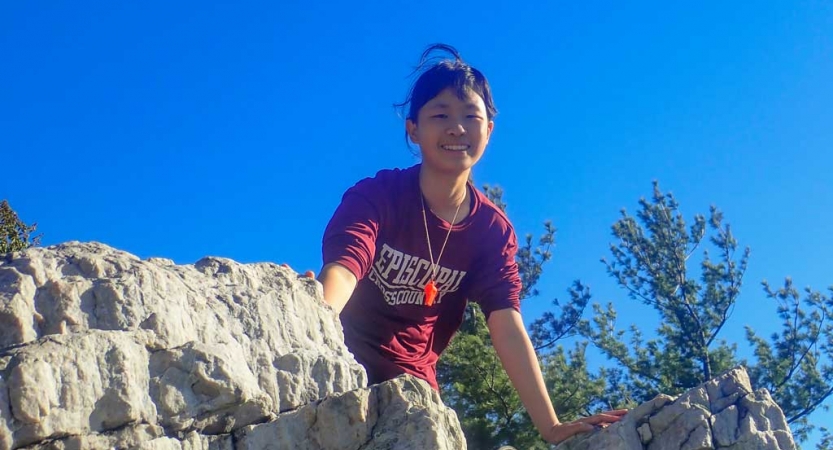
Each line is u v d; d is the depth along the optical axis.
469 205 5.32
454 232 5.19
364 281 5.26
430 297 5.15
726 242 23.55
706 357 22.12
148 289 3.32
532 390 5.02
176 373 3.17
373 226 4.95
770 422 4.06
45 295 3.18
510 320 5.21
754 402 4.11
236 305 3.56
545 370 17.31
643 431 4.16
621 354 22.33
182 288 3.46
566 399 16.70
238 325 3.51
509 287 5.31
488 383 14.82
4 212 15.73
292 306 3.74
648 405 4.21
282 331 3.62
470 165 5.05
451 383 15.43
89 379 2.99
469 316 16.58
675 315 23.00
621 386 21.42
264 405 3.29
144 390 3.10
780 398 21.16
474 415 14.78
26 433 2.84
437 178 5.09
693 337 22.59
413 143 5.28
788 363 21.44
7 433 2.81
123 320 3.22
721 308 23.03
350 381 3.59
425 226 5.13
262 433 3.27
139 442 3.01
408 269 5.20
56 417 2.89
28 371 2.87
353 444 3.28
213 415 3.21
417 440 3.22
